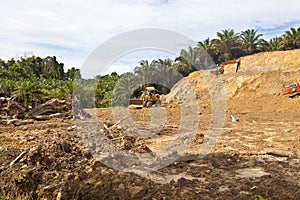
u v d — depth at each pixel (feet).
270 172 26.30
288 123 57.77
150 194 19.89
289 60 102.06
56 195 19.92
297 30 159.33
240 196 20.04
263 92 86.84
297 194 20.07
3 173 23.53
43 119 62.44
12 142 35.04
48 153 25.05
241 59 115.55
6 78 164.04
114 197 19.67
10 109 64.59
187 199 19.57
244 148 35.91
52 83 146.00
